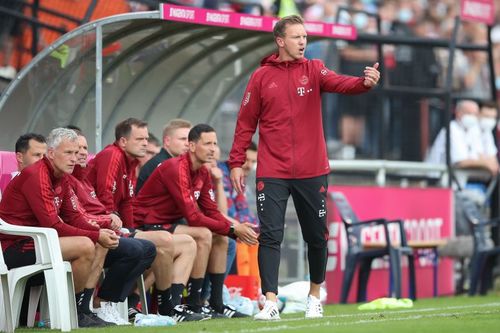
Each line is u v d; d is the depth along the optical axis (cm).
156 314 3072
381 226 4641
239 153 2788
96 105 3328
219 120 4566
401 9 6041
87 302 2750
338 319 2770
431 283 4888
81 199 2905
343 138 4772
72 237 2662
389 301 3822
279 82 2747
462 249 4819
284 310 3681
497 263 5228
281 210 2734
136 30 3491
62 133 2658
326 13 5800
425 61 4966
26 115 3269
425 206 4866
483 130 5284
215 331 2344
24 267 2583
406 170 4922
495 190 5306
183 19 3381
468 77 5250
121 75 3722
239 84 4138
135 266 2828
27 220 2684
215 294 3219
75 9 4003
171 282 3014
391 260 4284
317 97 2756
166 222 3153
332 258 4406
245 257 3797
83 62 3350
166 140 3378
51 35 3975
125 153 3048
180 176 3088
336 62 4881
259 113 2784
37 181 2641
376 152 4847
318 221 2781
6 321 2539
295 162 2731
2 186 2967
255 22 3550
